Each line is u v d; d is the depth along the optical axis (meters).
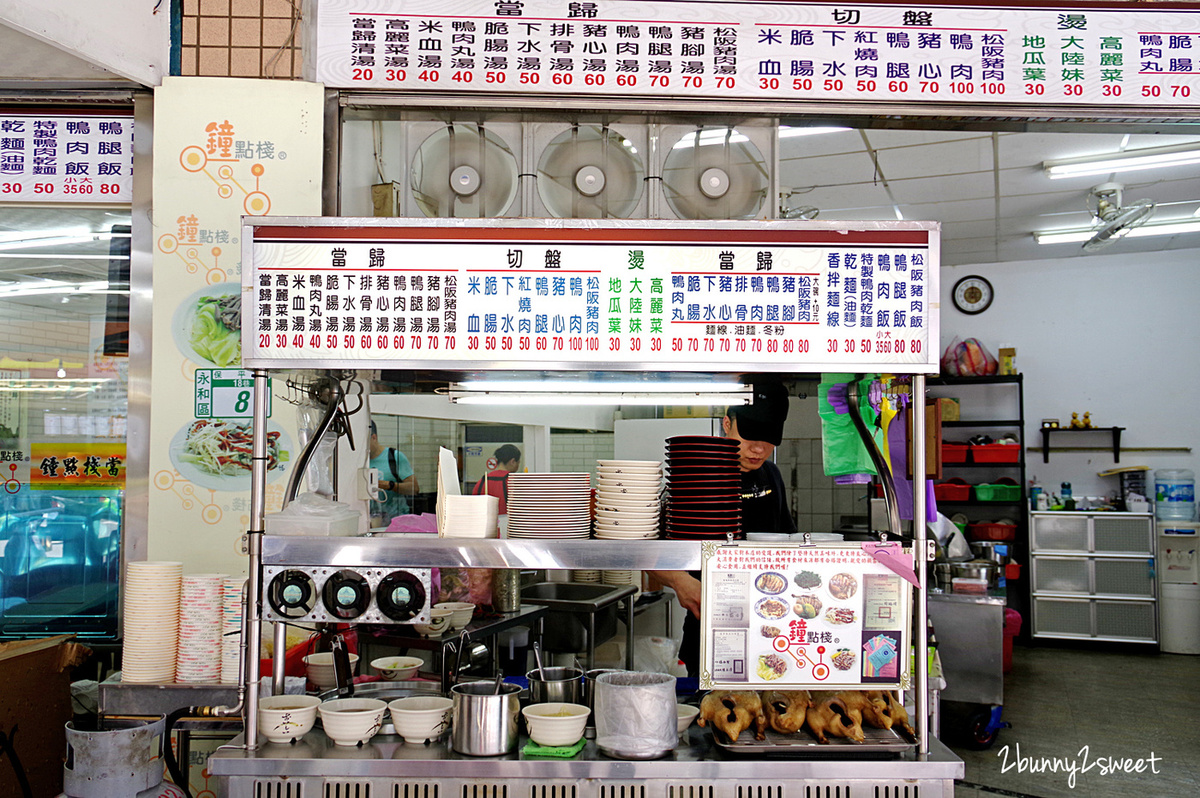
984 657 4.57
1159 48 3.15
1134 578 7.54
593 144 3.26
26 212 3.25
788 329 1.97
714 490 2.08
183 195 3.01
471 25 3.09
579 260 1.98
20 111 3.15
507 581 3.05
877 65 3.13
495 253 1.98
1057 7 3.16
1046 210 6.76
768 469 3.39
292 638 2.81
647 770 1.87
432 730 2.00
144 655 2.38
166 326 3.00
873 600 1.96
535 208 3.26
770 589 1.96
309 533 2.05
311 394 2.34
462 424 5.94
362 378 2.32
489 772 1.87
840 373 2.10
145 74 2.98
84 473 3.22
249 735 1.97
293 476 2.21
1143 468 7.84
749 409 2.98
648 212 3.26
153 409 2.98
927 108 3.16
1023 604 7.95
